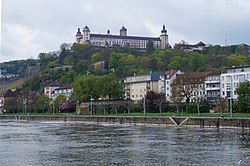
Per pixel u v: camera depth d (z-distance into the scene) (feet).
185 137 354.74
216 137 345.51
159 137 364.17
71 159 250.16
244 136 346.33
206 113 579.07
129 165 224.74
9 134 444.14
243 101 531.50
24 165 233.35
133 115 623.36
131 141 340.18
